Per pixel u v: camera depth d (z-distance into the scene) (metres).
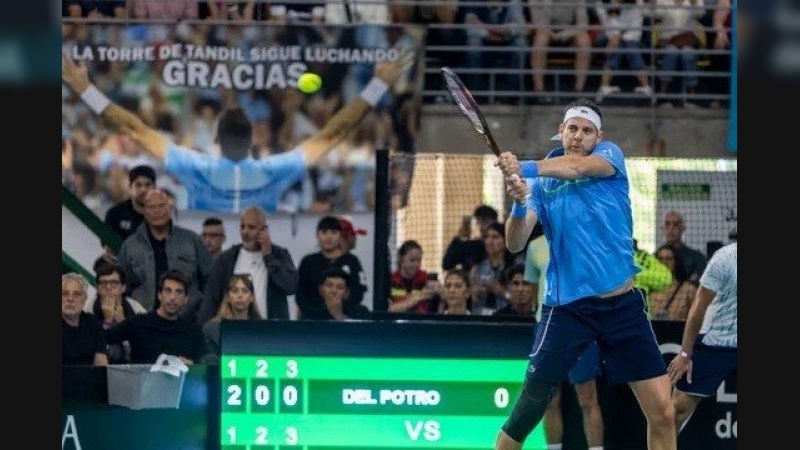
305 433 26.44
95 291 35.22
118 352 33.31
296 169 36.59
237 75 36.62
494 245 32.84
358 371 26.47
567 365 22.34
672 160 33.91
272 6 38.53
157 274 35.31
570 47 38.38
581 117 22.45
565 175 21.83
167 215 35.84
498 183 33.28
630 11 38.72
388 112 36.84
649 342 22.31
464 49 37.66
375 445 26.50
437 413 26.55
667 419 22.27
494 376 26.59
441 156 33.22
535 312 32.03
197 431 27.19
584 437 27.67
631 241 22.56
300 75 36.66
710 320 27.92
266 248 35.47
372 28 36.78
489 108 37.78
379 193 32.66
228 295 34.84
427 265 32.97
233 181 36.41
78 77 36.47
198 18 38.25
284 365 26.47
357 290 35.28
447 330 26.55
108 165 36.34
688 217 33.84
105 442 26.81
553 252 22.50
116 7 37.84
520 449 22.92
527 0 38.72
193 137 36.59
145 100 36.50
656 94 38.25
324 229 35.06
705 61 39.06
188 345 33.91
